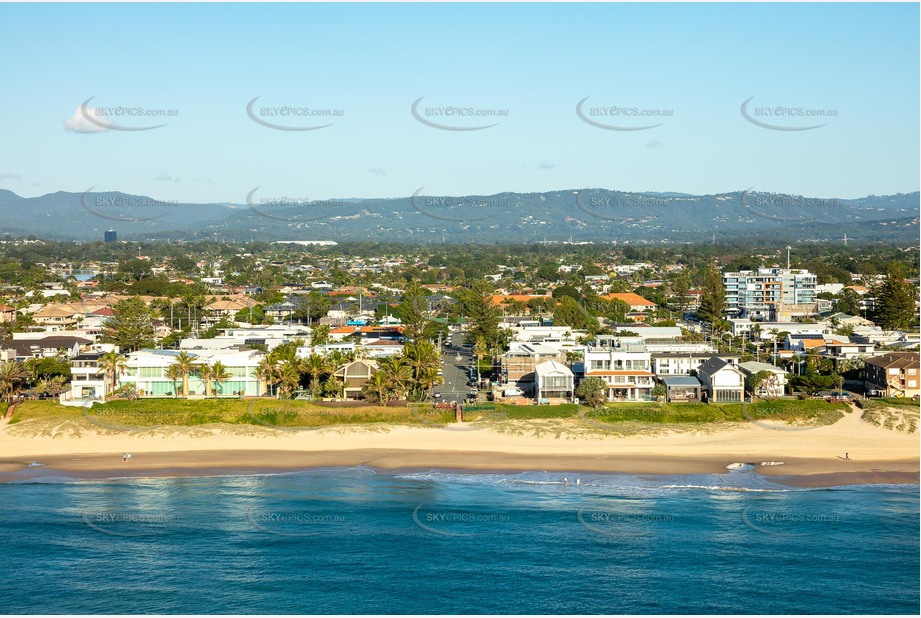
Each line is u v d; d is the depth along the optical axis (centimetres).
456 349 19538
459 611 7106
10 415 12550
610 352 14100
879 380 13738
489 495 9894
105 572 7806
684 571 7850
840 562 8019
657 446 11606
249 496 9862
